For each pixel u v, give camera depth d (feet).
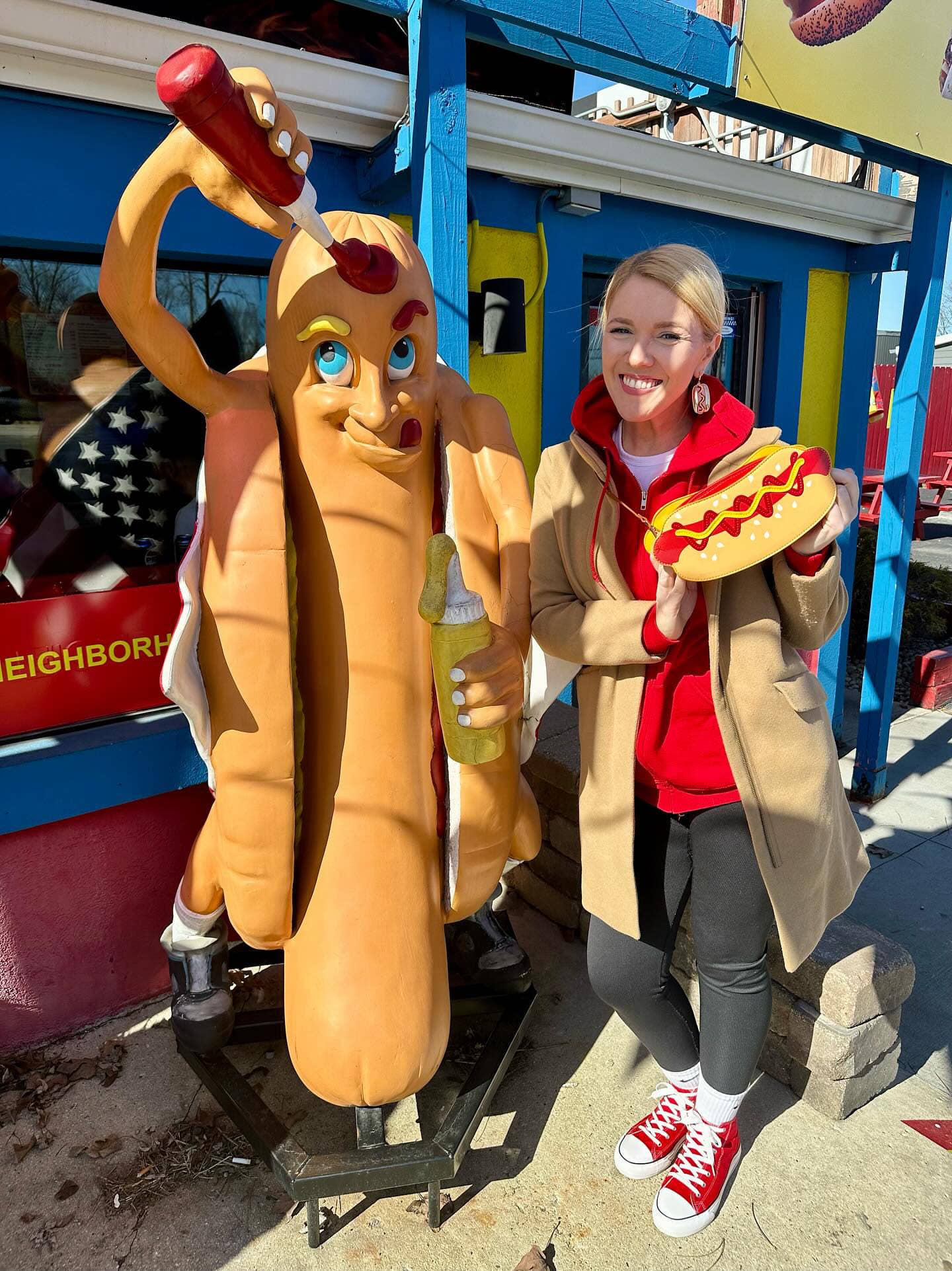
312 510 5.71
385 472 5.72
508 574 6.15
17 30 6.57
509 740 6.28
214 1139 7.38
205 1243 6.50
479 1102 6.82
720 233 13.23
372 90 8.54
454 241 7.97
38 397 7.75
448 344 8.14
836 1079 7.52
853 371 16.08
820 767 5.81
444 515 6.14
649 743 5.91
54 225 7.34
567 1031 8.68
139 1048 8.43
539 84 11.51
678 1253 6.40
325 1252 6.42
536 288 11.33
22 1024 8.35
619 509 5.76
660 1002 6.47
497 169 10.23
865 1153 7.30
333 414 5.50
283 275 5.54
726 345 14.67
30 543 7.89
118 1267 6.34
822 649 16.48
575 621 5.75
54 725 8.25
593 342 12.92
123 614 8.47
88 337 7.92
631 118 17.90
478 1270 6.28
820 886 6.04
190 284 8.55
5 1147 7.32
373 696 5.75
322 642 5.79
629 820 5.87
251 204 4.83
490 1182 6.98
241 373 5.92
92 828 8.38
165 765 8.50
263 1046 8.46
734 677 5.58
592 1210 6.74
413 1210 6.75
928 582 27.94
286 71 8.00
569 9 7.82
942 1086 8.11
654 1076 8.09
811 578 5.28
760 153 18.21
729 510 5.12
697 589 5.41
